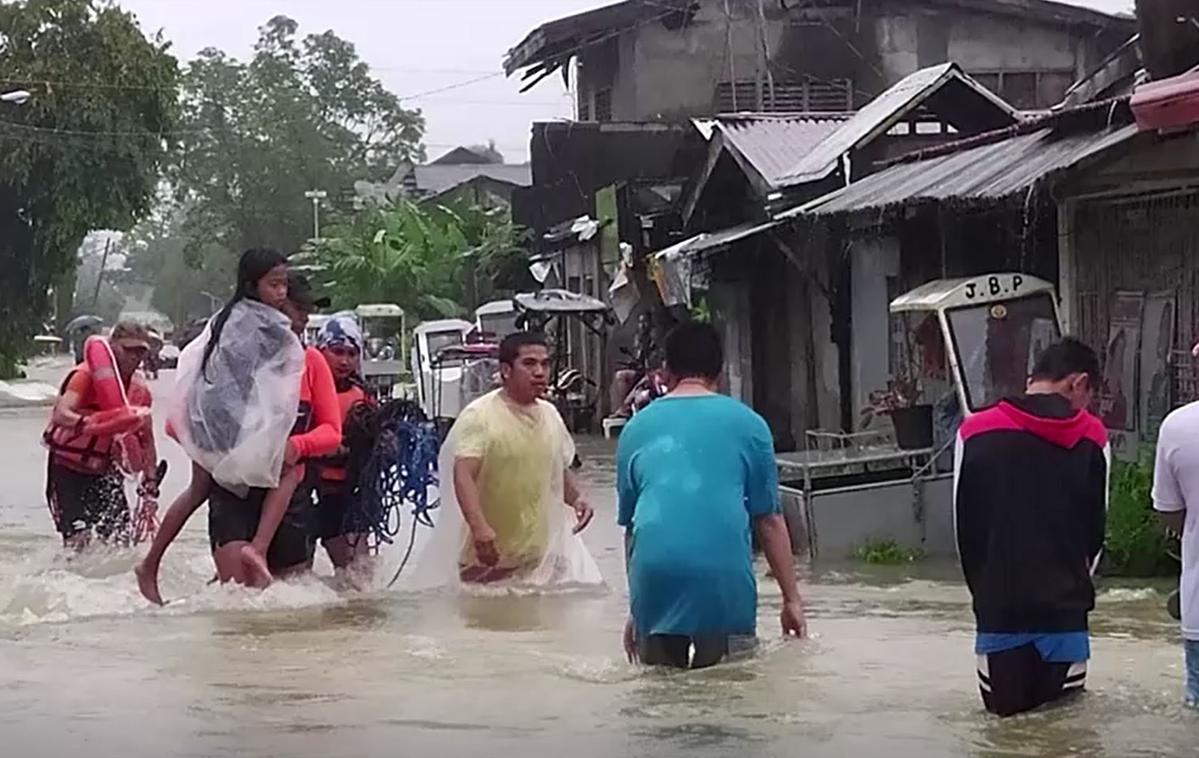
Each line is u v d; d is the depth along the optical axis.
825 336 21.41
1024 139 15.40
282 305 10.08
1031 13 34.31
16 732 6.30
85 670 7.64
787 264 22.81
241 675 7.50
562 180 33.88
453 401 32.62
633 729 6.30
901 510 14.08
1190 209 12.89
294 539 10.21
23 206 49.25
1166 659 8.02
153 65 49.28
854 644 8.17
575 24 35.75
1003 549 6.50
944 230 16.34
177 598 10.09
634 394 25.83
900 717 6.51
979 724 6.38
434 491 11.96
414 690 7.07
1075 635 6.52
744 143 23.83
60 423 12.14
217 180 86.88
